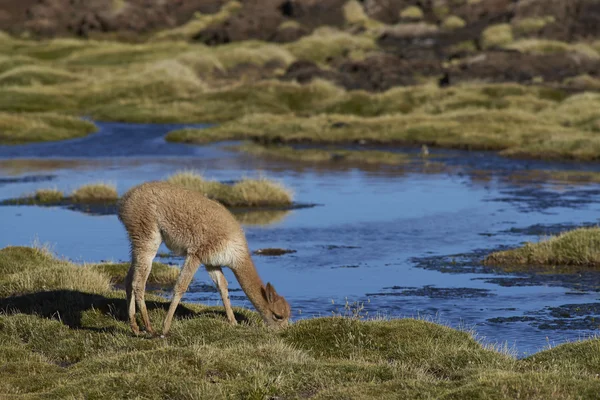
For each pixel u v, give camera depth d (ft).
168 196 140.97
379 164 500.74
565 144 529.45
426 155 538.88
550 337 166.81
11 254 217.77
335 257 252.62
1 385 118.01
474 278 224.33
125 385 112.57
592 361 129.49
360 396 108.06
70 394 110.73
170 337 141.49
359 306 193.67
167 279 221.66
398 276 227.20
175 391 111.34
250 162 510.99
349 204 355.15
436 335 144.97
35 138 604.90
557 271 231.50
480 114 652.07
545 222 309.01
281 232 292.40
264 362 126.41
